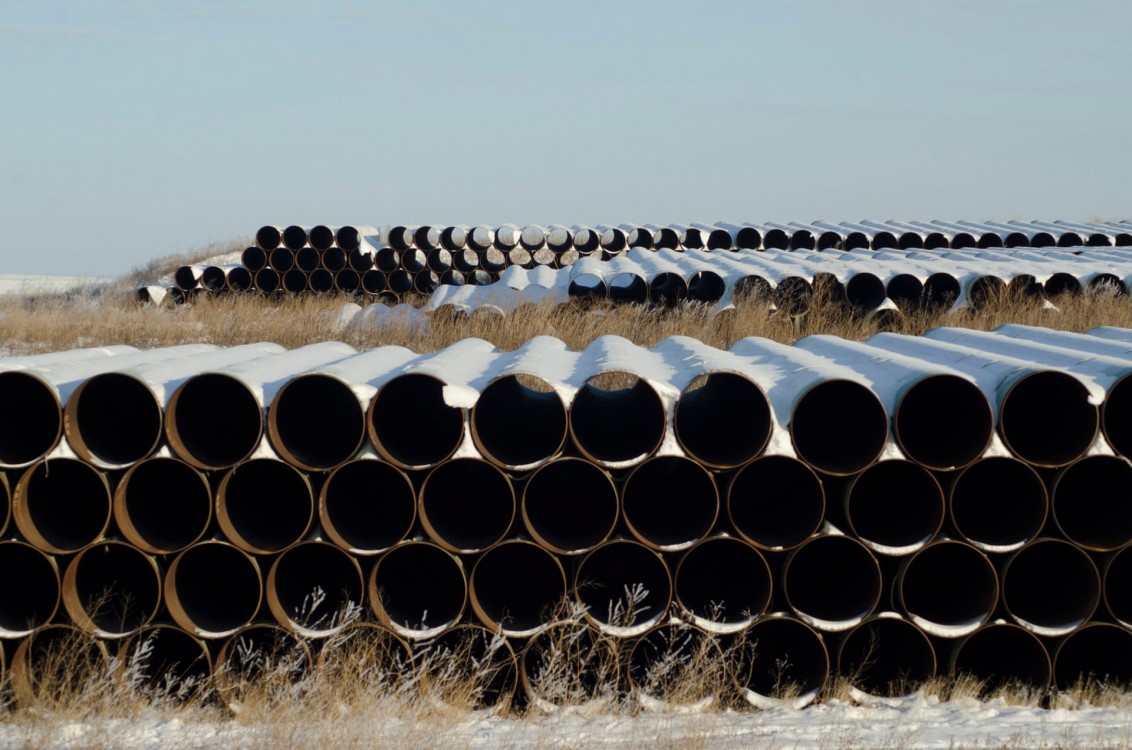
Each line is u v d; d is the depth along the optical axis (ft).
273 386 79.30
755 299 164.45
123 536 75.66
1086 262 190.19
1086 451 75.10
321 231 267.59
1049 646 76.02
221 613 79.00
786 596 75.61
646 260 205.36
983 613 76.28
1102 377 77.56
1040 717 71.36
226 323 197.16
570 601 74.84
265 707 67.72
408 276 277.03
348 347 112.57
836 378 75.36
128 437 83.71
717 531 76.69
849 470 76.07
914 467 75.97
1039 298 165.68
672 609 76.59
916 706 73.26
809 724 69.31
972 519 82.79
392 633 74.64
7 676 72.54
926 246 258.16
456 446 75.61
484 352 102.78
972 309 163.94
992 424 74.90
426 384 89.92
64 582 74.54
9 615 76.48
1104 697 74.23
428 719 67.51
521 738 66.44
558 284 190.49
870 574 77.20
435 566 83.30
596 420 91.35
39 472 77.25
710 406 94.63
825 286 168.04
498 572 83.20
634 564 84.58
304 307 227.81
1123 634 78.02
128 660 75.00
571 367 87.92
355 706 67.26
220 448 83.46
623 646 74.69
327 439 86.43
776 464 84.12
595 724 69.31
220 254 362.12
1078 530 79.77
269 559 76.23
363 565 76.13
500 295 177.27
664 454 75.46
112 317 212.23
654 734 66.28
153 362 87.40
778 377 85.61
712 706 72.69
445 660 74.23
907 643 79.77
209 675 74.49
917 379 76.02
